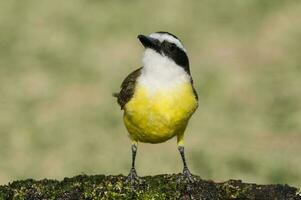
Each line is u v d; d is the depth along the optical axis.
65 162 18.73
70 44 27.00
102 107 21.95
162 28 28.53
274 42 26.27
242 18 28.52
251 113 21.42
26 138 20.06
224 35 27.33
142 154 19.05
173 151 19.16
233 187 9.04
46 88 23.31
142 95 9.17
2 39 27.44
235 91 22.92
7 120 21.14
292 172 17.91
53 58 25.78
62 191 8.67
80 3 30.48
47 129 20.56
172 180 9.09
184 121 9.33
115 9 30.06
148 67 9.29
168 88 9.16
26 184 8.98
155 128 9.27
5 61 25.56
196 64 25.11
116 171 18.31
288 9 28.72
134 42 27.33
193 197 8.66
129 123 9.48
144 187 8.86
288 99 22.14
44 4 30.42
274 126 20.52
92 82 23.84
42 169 18.41
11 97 22.64
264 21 27.98
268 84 23.23
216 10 29.52
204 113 21.61
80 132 20.42
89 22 28.94
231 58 25.39
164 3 30.55
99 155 19.12
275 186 9.11
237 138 19.91
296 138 19.66
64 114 21.52
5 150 19.39
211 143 19.62
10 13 29.66
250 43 26.47
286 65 24.53
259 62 24.94
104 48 26.70
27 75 24.28
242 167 18.28
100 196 8.56
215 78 23.86
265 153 18.88
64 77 24.19
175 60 9.32
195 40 27.23
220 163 18.50
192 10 29.72
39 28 28.38
